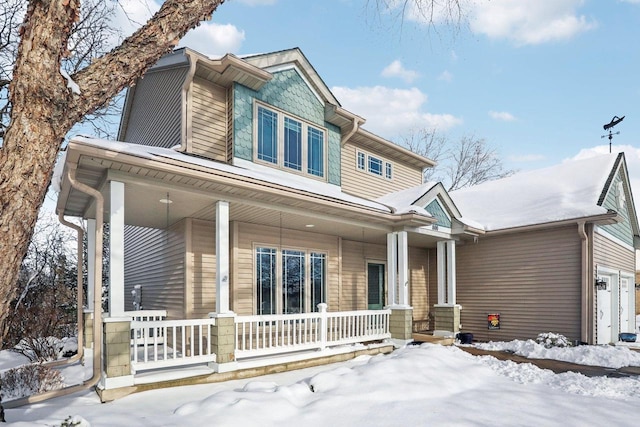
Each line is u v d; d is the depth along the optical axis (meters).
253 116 8.34
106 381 4.84
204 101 7.91
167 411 4.32
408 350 7.17
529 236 10.31
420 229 9.50
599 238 9.78
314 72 9.60
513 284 10.51
